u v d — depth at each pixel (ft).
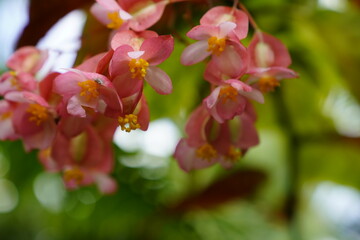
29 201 1.88
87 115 1.01
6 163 1.83
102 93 0.95
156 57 0.96
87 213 1.75
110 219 1.73
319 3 1.42
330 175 1.72
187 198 1.53
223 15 1.00
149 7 1.02
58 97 1.04
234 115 1.00
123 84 0.95
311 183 1.76
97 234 1.76
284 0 1.38
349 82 1.49
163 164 1.77
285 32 1.44
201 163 1.10
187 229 1.73
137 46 0.97
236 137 1.08
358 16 1.42
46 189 1.83
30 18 1.17
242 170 1.50
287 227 1.60
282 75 1.02
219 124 1.07
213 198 1.53
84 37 1.09
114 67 0.94
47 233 1.91
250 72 1.01
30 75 1.05
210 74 1.00
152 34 0.99
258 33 1.05
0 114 1.10
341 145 1.61
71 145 1.11
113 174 1.69
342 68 1.48
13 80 1.06
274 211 1.68
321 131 1.61
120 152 1.70
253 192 1.53
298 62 1.50
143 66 0.95
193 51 0.99
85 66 0.98
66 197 1.78
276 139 1.73
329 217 2.18
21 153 1.77
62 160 1.12
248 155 1.73
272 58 1.05
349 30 1.43
